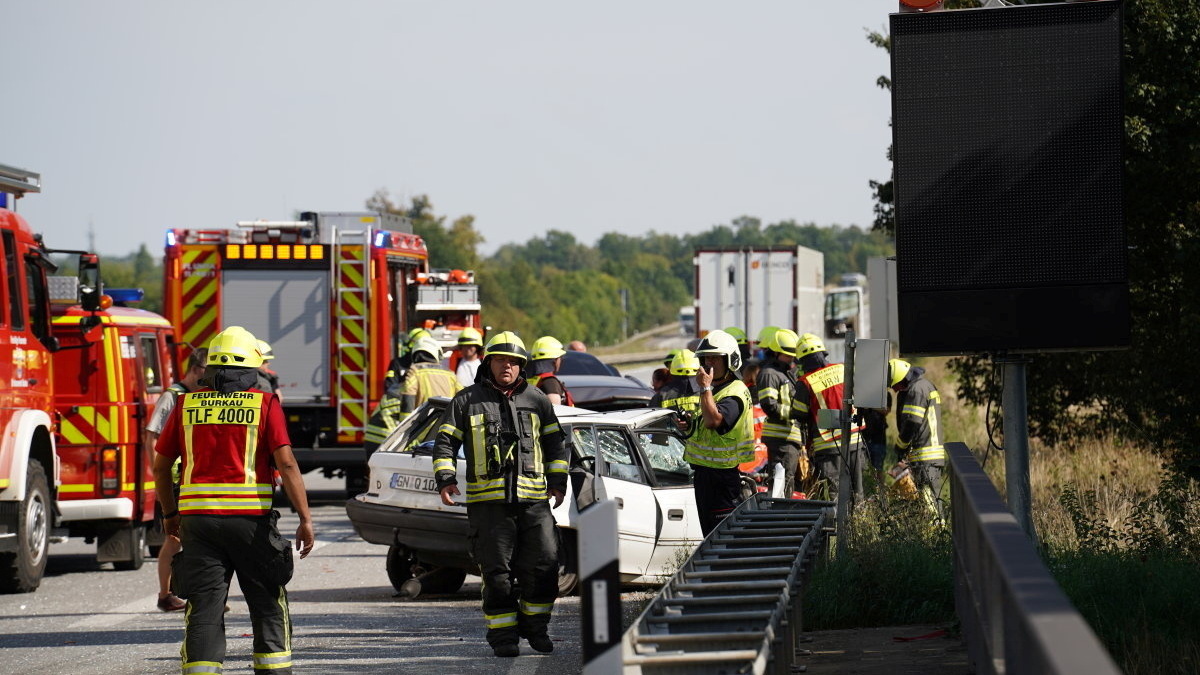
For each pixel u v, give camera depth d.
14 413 22.83
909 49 15.75
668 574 21.14
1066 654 5.34
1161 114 28.55
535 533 15.99
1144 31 28.27
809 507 18.89
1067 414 36.00
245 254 36.81
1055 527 21.11
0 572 22.59
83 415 25.33
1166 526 19.27
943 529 19.39
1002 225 15.65
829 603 16.58
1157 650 13.31
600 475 20.52
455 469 16.20
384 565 25.42
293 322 36.81
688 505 21.42
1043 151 15.60
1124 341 15.50
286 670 13.34
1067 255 15.59
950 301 15.68
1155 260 30.09
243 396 13.23
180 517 13.20
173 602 19.48
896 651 14.83
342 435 36.50
